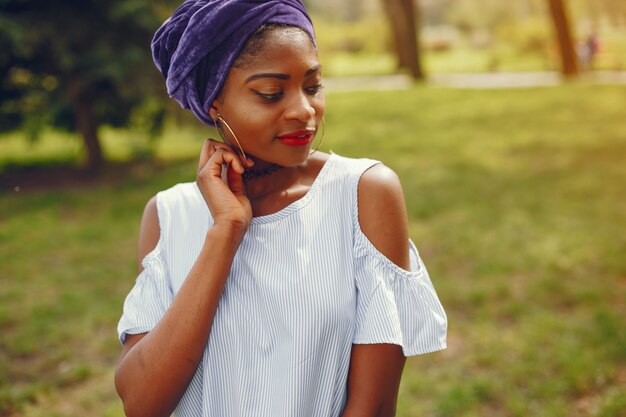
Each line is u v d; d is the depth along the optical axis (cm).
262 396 125
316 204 132
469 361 399
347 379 129
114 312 488
